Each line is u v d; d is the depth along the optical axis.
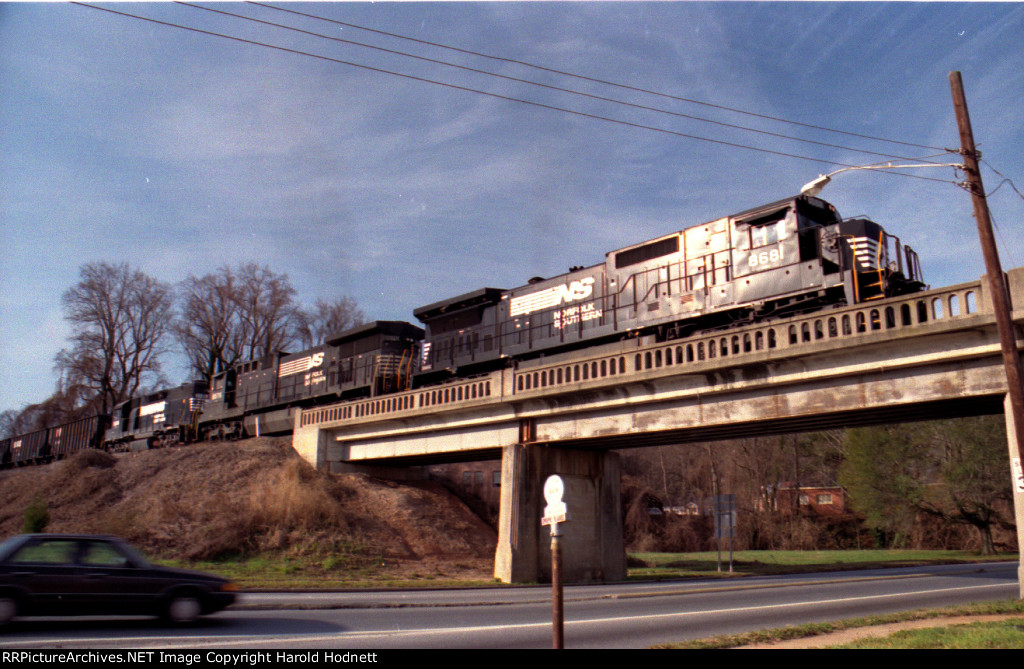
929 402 18.80
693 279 25.94
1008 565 39.00
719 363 22.16
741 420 22.47
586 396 26.50
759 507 67.69
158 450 42.12
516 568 27.17
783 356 20.72
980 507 50.84
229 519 30.78
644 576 32.31
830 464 68.81
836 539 64.50
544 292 31.80
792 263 23.08
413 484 40.66
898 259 22.77
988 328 17.33
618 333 28.02
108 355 64.06
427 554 32.62
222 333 67.69
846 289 21.33
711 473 66.94
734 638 12.13
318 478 36.59
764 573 34.84
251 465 37.47
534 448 28.77
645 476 76.12
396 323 41.22
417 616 15.78
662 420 24.62
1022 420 14.27
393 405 35.00
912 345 18.70
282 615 15.45
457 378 36.03
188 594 13.39
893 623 14.04
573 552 28.86
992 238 15.09
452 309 36.72
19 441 68.00
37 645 11.05
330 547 30.47
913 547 60.72
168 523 30.92
